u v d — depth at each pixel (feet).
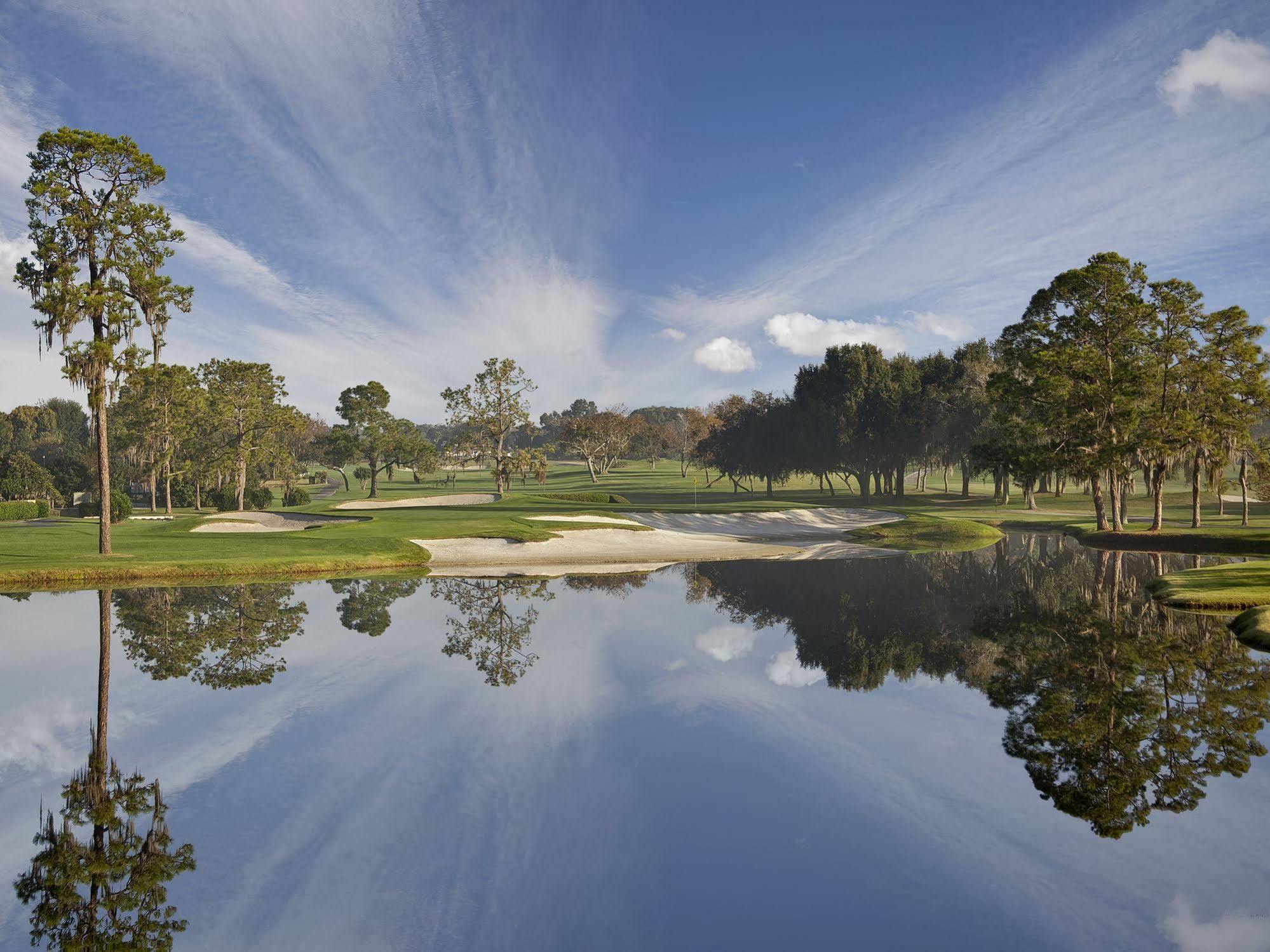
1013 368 172.96
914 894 21.77
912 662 51.62
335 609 72.08
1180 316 146.61
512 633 61.16
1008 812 27.48
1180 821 26.71
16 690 44.21
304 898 21.56
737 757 33.19
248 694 43.45
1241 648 55.72
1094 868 23.41
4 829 26.17
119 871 23.20
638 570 107.45
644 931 19.58
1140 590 86.48
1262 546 125.80
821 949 18.84
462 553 119.75
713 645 57.00
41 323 92.22
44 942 19.27
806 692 44.11
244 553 105.70
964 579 97.19
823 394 278.26
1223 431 143.54
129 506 196.24
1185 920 20.35
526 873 23.13
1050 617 69.00
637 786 29.91
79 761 32.94
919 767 32.01
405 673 48.39
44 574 88.28
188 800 28.63
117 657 52.65
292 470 280.31
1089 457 144.25
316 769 31.76
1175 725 37.68
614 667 49.98
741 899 21.34
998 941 19.12
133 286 98.17
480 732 36.52
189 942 19.29
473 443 281.33
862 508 233.35
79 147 92.43
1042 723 38.06
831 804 28.25
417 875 22.76
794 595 83.30
